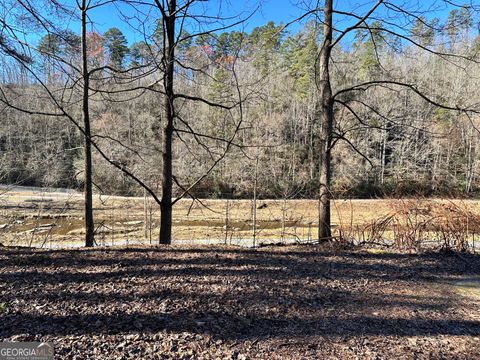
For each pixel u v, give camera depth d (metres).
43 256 4.12
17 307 2.65
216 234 13.98
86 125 5.60
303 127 24.59
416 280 3.85
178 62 5.38
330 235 5.86
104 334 2.28
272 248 5.12
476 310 3.06
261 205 17.62
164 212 5.74
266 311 2.80
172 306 2.78
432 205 5.63
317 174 21.12
